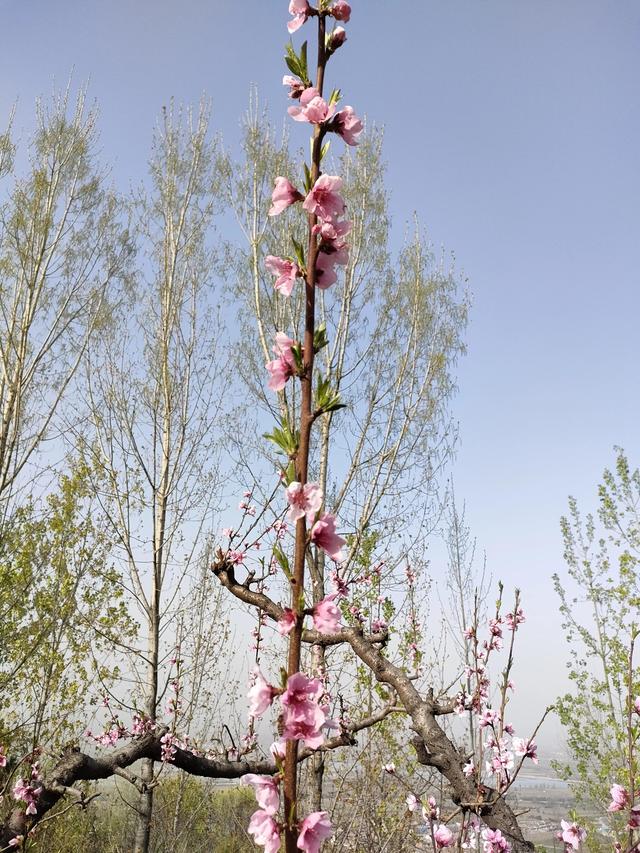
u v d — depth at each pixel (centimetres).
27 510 1188
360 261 1277
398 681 425
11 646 1083
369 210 1303
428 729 397
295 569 166
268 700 158
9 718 1039
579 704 1418
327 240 190
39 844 964
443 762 386
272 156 1320
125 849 1179
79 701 1071
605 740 1370
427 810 379
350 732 464
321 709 156
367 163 1330
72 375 1384
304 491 169
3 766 533
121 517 1231
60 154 1463
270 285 1266
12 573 1110
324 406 175
